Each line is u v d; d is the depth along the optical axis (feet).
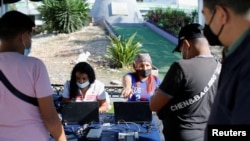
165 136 8.30
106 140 9.29
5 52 6.57
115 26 63.36
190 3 98.78
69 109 10.43
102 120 10.98
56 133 6.88
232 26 3.87
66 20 53.72
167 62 37.14
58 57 37.91
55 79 28.81
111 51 33.86
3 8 25.29
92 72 12.29
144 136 9.59
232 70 3.66
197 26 7.80
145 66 12.36
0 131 6.55
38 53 39.96
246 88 3.34
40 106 6.66
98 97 12.42
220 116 3.86
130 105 10.52
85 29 56.90
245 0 3.73
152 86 12.45
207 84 7.45
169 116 7.98
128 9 72.49
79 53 39.32
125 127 10.25
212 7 4.08
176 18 60.59
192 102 7.56
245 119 3.29
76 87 12.22
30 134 6.56
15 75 6.41
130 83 12.50
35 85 6.52
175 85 7.53
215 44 4.42
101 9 72.18
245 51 3.57
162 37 52.80
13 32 6.55
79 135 9.54
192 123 7.67
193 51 7.71
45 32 55.21
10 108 6.49
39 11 57.47
